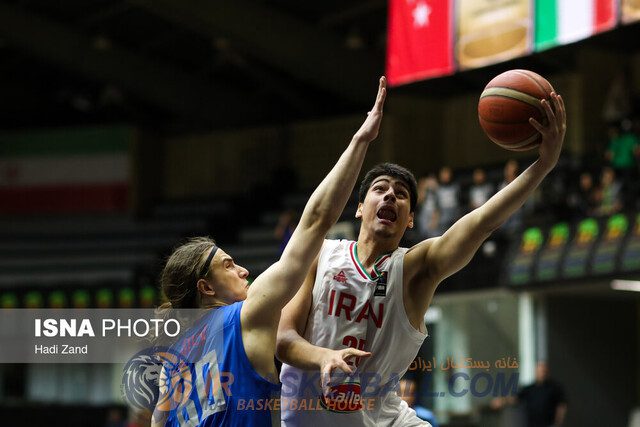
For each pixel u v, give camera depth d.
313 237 4.53
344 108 29.88
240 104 30.91
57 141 32.03
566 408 18.86
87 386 22.20
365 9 25.05
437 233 19.73
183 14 23.61
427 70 16.14
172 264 4.91
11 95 31.72
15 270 29.91
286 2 25.16
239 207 29.00
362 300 4.95
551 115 4.64
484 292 18.80
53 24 27.11
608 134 22.27
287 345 4.80
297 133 29.81
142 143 31.66
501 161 25.09
